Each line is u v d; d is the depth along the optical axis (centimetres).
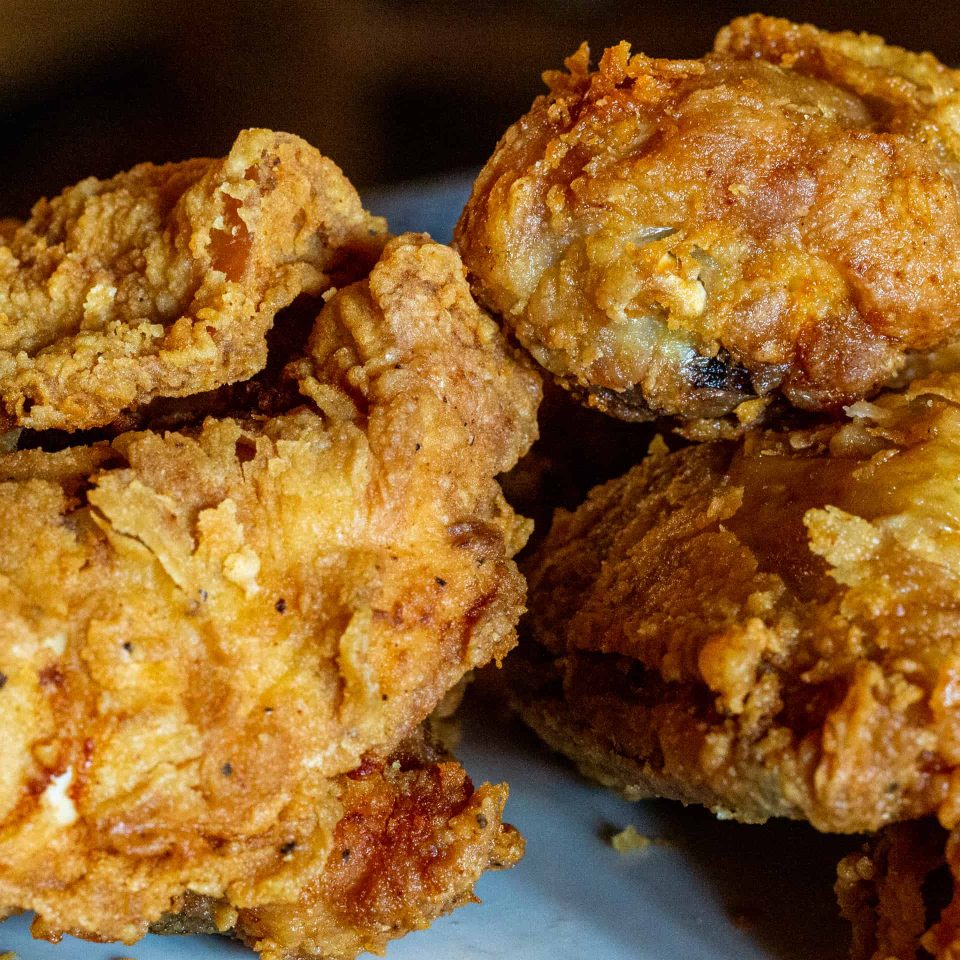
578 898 29
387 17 75
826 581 27
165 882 26
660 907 29
